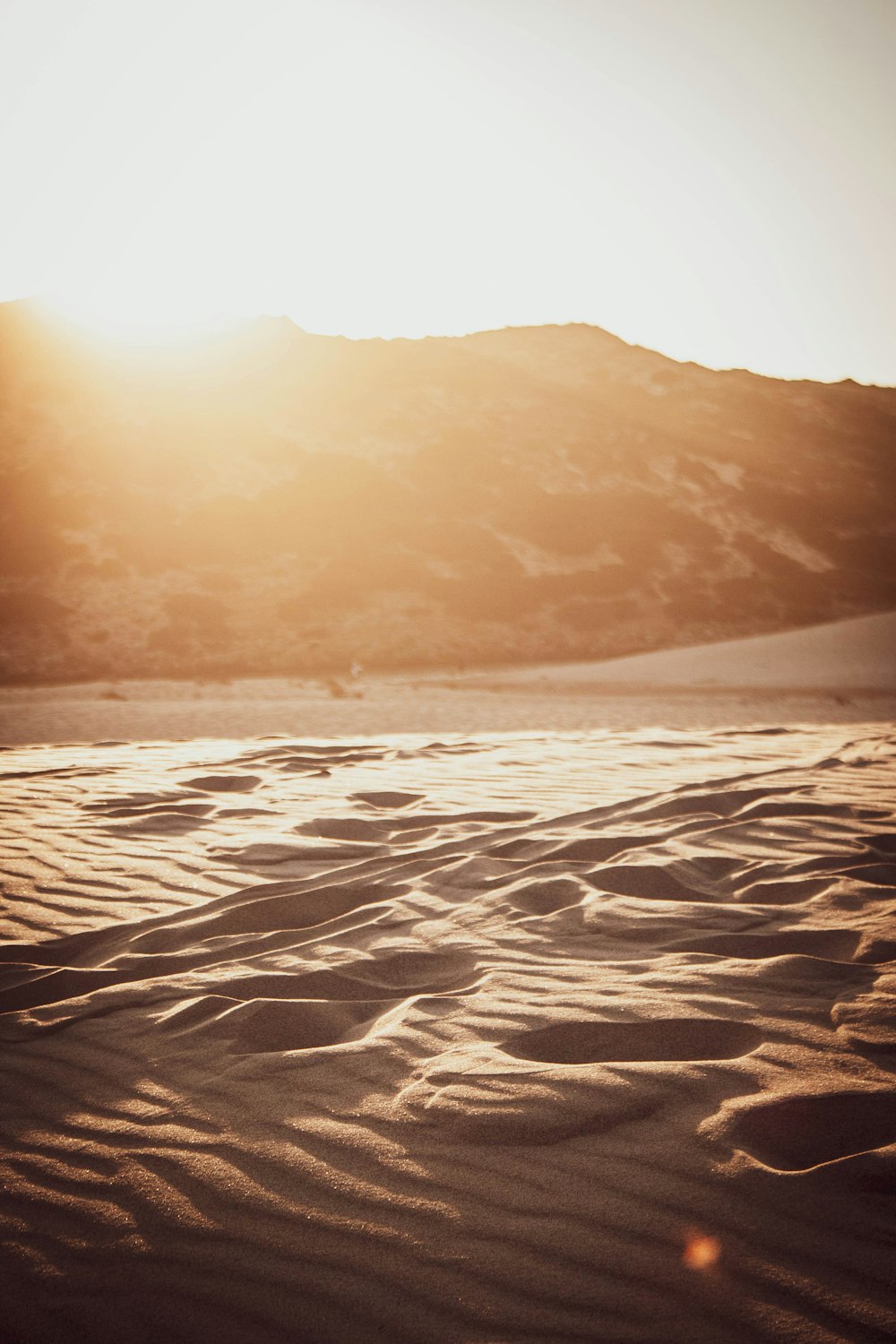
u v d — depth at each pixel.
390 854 3.88
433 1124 1.89
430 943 2.89
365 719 14.73
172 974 2.72
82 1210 1.68
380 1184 1.72
